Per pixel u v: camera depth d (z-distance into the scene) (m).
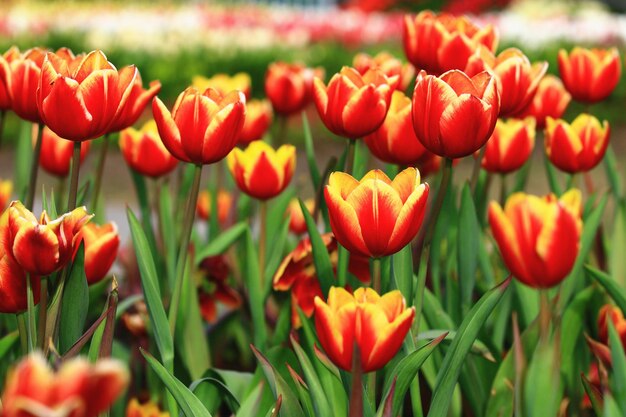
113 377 0.80
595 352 1.30
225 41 6.81
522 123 1.45
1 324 1.39
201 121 1.18
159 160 1.46
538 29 7.56
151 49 6.31
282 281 1.35
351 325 1.09
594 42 7.48
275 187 1.41
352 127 1.27
